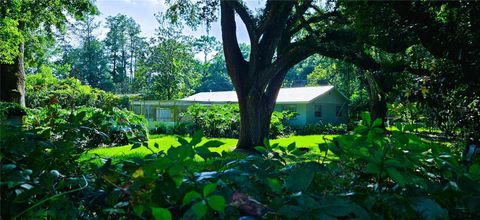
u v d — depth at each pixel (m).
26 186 1.35
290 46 14.99
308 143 16.22
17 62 19.97
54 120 2.28
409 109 4.85
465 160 1.45
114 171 1.46
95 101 29.58
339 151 1.38
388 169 1.15
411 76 6.84
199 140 1.33
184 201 0.99
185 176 1.25
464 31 4.79
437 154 1.38
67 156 1.66
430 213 1.05
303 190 1.17
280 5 13.62
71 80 31.67
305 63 61.12
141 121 15.66
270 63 14.78
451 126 4.88
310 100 27.81
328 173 1.39
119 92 60.44
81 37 69.50
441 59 5.26
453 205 1.19
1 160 1.51
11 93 19.69
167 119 30.36
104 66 71.81
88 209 1.43
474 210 1.11
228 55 15.10
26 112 9.56
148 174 1.19
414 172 1.35
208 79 72.75
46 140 1.74
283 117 26.44
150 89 42.66
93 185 1.54
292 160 1.62
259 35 14.35
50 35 23.53
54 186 1.47
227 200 1.13
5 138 1.57
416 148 1.41
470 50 4.73
